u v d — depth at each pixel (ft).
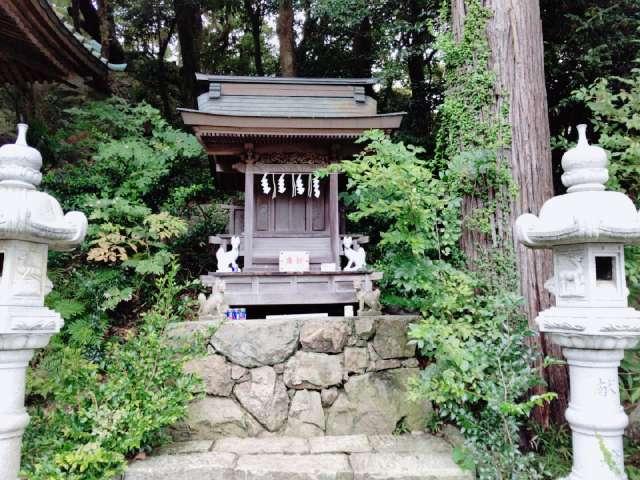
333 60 38.24
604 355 7.73
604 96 12.16
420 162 11.46
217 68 51.44
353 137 15.57
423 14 24.84
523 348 10.11
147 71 44.32
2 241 7.68
